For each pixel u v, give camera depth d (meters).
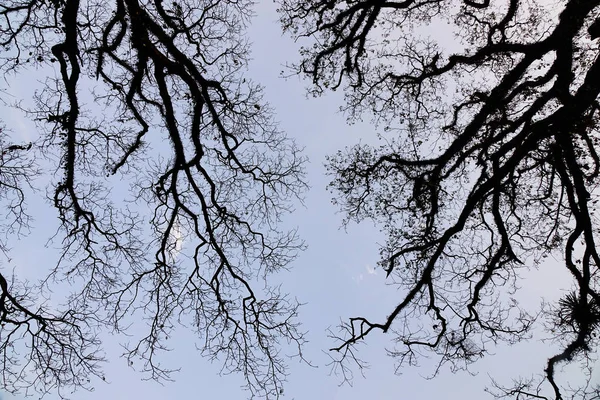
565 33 11.79
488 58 13.43
